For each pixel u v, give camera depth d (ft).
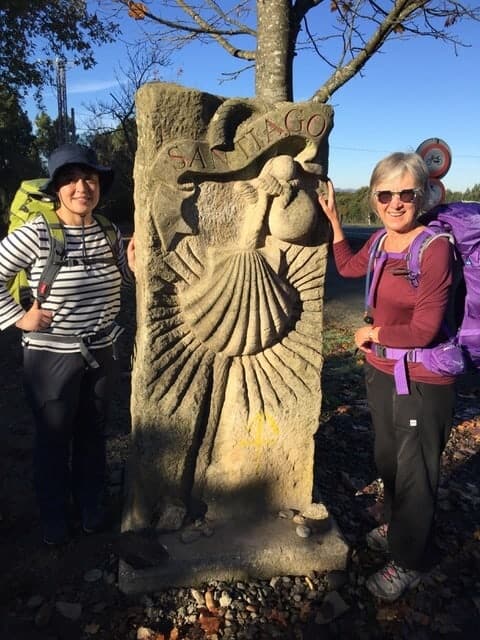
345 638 6.41
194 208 6.64
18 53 36.50
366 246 7.29
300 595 6.92
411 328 6.08
